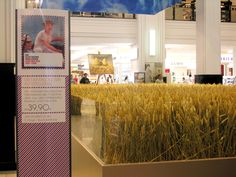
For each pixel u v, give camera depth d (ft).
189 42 43.91
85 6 17.42
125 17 41.86
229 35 45.73
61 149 6.88
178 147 6.88
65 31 6.82
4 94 17.81
